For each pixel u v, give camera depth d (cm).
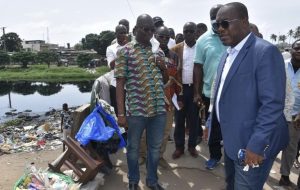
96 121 425
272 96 243
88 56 7394
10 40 10338
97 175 430
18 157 589
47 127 958
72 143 414
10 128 1120
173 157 517
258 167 265
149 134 392
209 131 336
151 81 364
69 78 5506
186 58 497
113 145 431
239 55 264
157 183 410
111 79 510
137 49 363
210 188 425
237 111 263
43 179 379
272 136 256
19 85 4356
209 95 467
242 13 262
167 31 461
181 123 512
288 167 430
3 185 460
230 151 271
